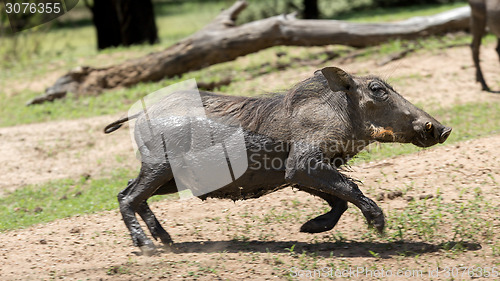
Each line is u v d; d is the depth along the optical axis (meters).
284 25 27.94
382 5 49.28
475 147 16.05
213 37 28.22
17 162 20.75
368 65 26.55
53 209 15.82
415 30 28.61
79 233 13.24
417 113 10.77
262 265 10.52
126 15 40.78
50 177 19.50
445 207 12.73
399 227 11.66
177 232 12.77
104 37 42.56
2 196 17.91
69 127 23.80
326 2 53.84
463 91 22.94
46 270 10.97
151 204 14.78
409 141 10.94
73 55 38.22
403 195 13.72
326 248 11.25
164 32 51.78
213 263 10.66
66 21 61.91
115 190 16.98
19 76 33.19
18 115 26.59
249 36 27.95
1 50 38.34
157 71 28.73
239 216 13.50
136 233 11.32
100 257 11.55
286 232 12.38
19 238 13.11
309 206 13.69
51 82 31.61
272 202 14.14
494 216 12.09
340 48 30.25
